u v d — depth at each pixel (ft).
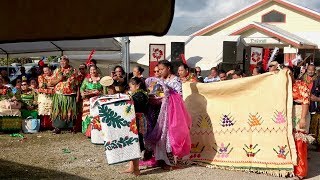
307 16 87.04
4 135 32.65
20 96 34.27
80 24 5.36
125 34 5.43
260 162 21.03
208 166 22.33
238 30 75.51
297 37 78.59
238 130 21.76
